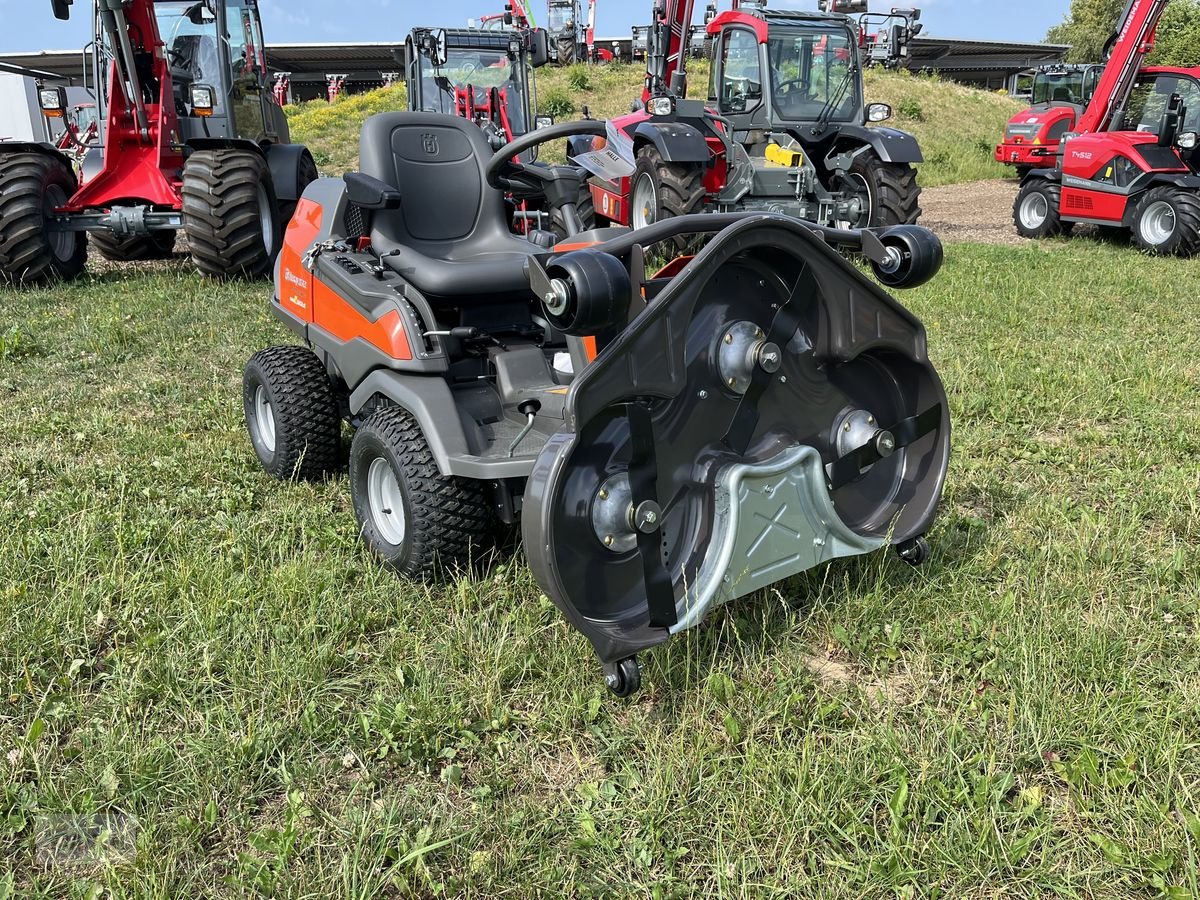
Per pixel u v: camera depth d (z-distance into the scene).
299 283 4.02
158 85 8.31
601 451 2.40
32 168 8.00
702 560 2.52
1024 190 12.09
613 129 3.87
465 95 11.27
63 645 2.75
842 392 2.83
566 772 2.31
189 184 7.96
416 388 3.07
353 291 3.46
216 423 4.78
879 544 2.87
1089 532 3.32
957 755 2.23
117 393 5.27
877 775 2.20
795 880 1.93
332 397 3.96
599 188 10.18
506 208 4.58
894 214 9.03
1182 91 10.59
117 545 3.32
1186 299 7.39
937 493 2.96
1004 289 7.77
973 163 20.33
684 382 2.36
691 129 8.60
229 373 5.68
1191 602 2.90
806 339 2.70
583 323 2.18
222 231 7.96
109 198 8.30
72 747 2.34
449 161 4.03
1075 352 5.81
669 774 2.18
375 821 2.10
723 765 2.25
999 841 1.99
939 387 2.91
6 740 2.40
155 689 2.56
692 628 2.68
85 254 8.95
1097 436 4.42
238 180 7.98
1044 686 2.44
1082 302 7.23
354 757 2.35
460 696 2.52
